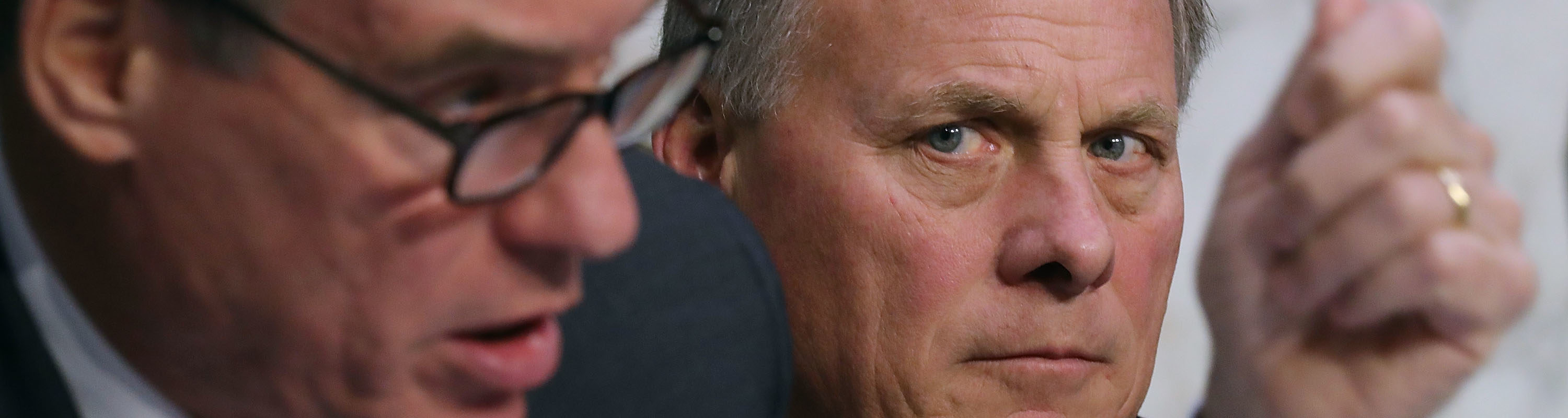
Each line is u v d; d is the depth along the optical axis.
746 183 1.47
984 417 1.37
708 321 1.19
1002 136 1.38
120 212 0.71
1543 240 2.29
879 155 1.38
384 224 0.71
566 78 0.74
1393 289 1.34
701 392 1.17
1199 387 2.54
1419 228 1.33
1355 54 1.31
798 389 1.47
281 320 0.73
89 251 0.74
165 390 0.79
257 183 0.70
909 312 1.37
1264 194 1.43
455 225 0.74
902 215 1.37
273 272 0.72
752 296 1.22
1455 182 1.32
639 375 1.15
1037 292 1.35
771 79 1.43
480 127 0.71
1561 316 2.19
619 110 0.84
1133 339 1.44
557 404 1.11
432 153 0.71
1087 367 1.39
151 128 0.69
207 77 0.68
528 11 0.68
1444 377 1.41
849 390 1.42
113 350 0.79
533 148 0.73
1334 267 1.36
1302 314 1.43
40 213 0.75
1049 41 1.34
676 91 0.90
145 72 0.68
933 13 1.34
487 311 0.77
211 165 0.69
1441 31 1.30
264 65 0.67
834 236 1.40
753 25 1.44
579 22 0.70
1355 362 1.43
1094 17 1.37
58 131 0.69
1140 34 1.41
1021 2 1.35
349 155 0.69
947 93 1.33
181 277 0.72
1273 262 1.43
